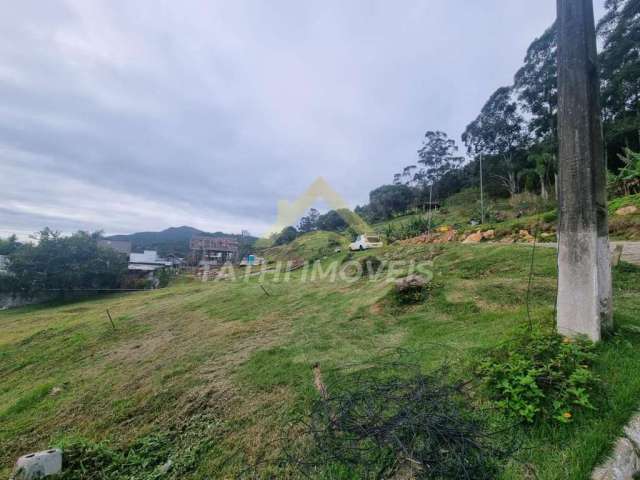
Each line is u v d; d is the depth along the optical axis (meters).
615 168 17.19
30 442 3.04
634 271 4.45
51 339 8.08
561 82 2.59
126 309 11.25
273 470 1.91
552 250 6.33
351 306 6.04
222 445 2.33
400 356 3.18
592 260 2.35
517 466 1.48
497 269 5.94
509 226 10.91
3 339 9.34
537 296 4.24
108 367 4.99
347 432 1.96
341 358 3.53
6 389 5.17
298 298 7.91
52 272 21.88
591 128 2.44
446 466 1.51
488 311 4.20
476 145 27.30
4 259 22.67
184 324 7.23
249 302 8.42
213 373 3.78
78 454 2.31
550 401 1.79
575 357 2.11
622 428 1.58
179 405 3.14
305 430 2.21
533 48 20.75
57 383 4.57
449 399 2.10
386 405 2.17
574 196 2.47
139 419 3.04
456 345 3.13
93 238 26.16
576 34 2.49
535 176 20.48
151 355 5.12
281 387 3.06
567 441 1.56
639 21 15.53
